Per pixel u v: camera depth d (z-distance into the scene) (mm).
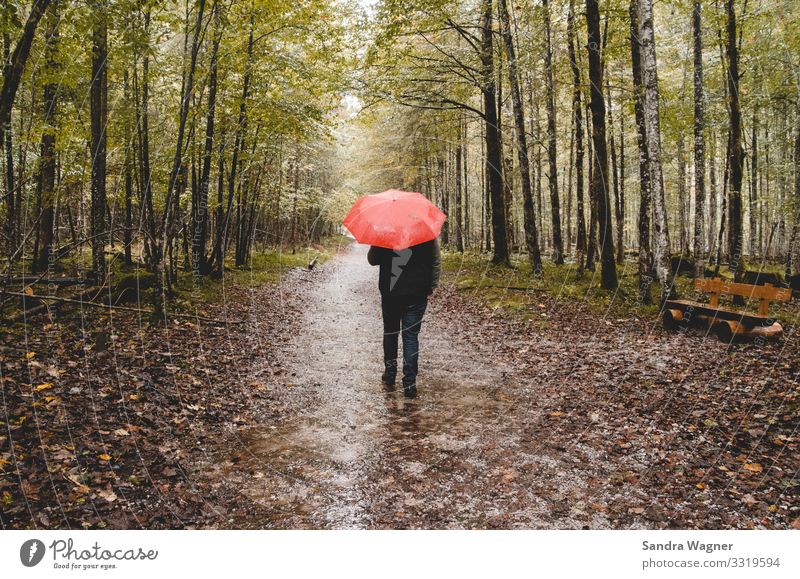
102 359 5105
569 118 18359
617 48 11922
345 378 5609
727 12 10719
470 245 25281
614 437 3855
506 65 12273
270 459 3555
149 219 9539
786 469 3180
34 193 8531
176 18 7609
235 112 10703
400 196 4637
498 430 4086
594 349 6598
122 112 8539
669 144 17672
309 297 11523
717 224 27391
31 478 2881
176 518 2777
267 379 5410
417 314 4934
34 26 3621
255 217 15680
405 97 14438
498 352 6746
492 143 14758
